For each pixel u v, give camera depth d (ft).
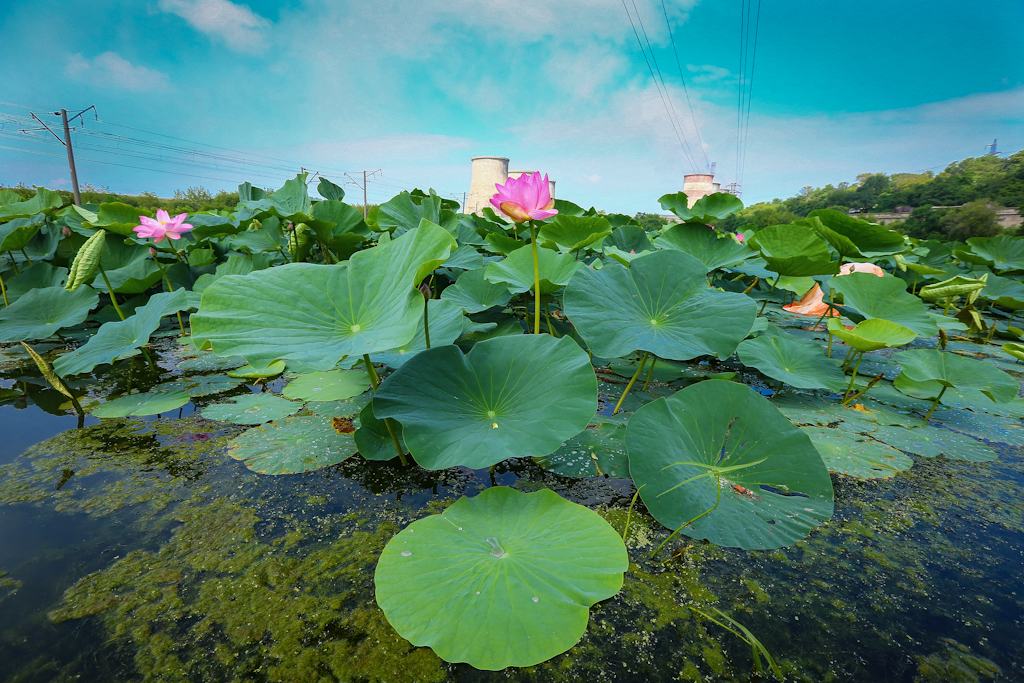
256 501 4.48
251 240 13.80
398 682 2.67
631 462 4.01
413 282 3.92
